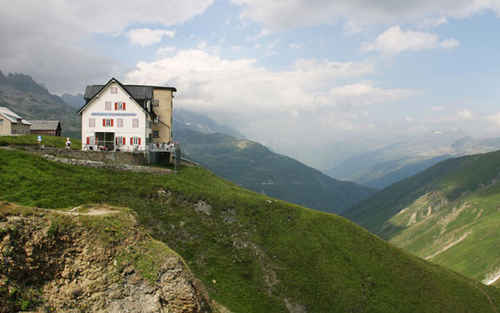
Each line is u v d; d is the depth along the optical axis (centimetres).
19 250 1920
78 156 5531
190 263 4494
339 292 5038
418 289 5791
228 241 5162
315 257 5506
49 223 2083
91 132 6669
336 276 5284
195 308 2308
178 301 2266
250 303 4300
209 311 2602
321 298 4841
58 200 4122
